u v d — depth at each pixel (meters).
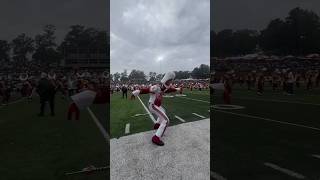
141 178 5.25
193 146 7.46
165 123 7.95
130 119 13.34
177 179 5.26
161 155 6.67
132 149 7.21
